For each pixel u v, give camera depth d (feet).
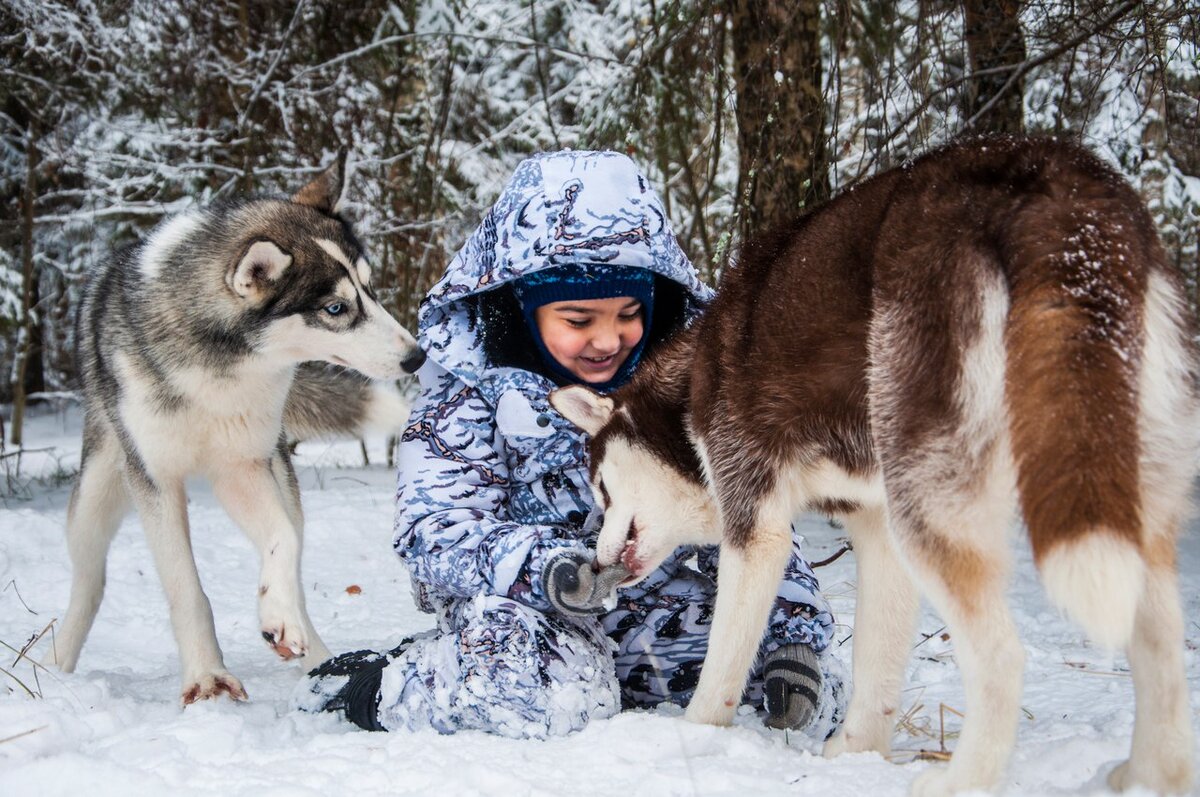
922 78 17.72
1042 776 7.13
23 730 8.21
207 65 31.68
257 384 12.13
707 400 8.48
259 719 9.53
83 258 40.16
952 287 6.69
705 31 19.92
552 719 8.31
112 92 33.30
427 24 30.71
